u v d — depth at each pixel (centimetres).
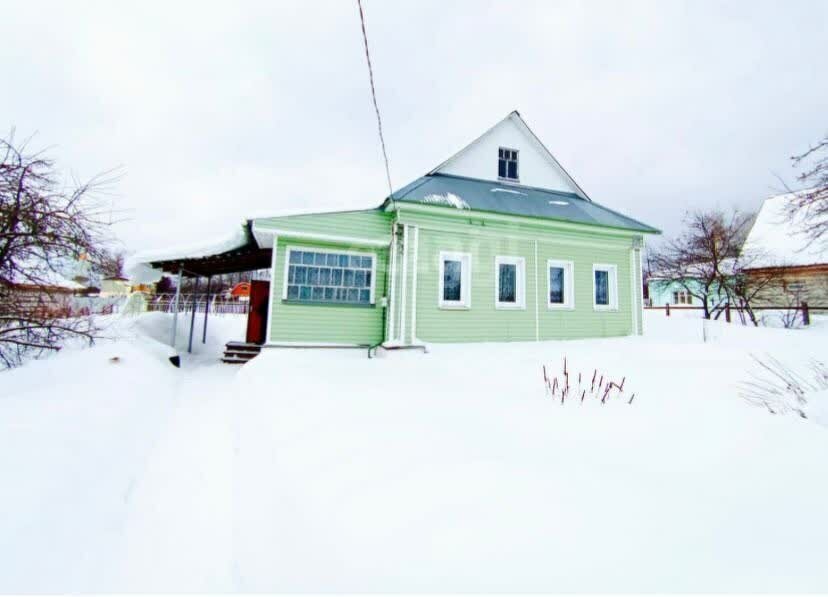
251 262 958
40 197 504
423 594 110
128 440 329
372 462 205
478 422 284
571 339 922
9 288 489
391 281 773
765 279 1394
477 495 169
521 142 1120
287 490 185
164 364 685
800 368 511
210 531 219
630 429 273
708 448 236
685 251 1538
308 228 732
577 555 128
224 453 332
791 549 135
